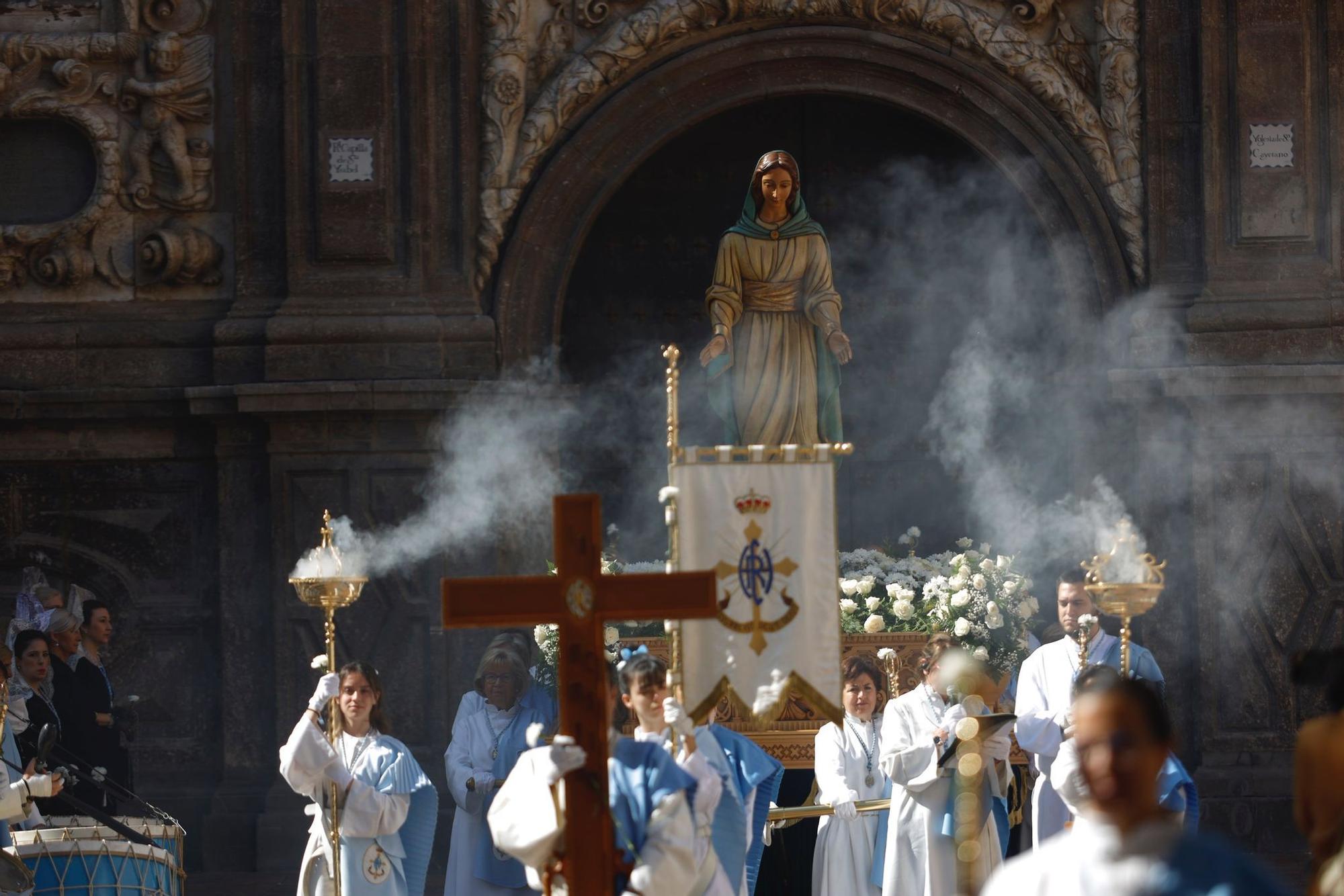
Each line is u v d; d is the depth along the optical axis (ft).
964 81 55.31
